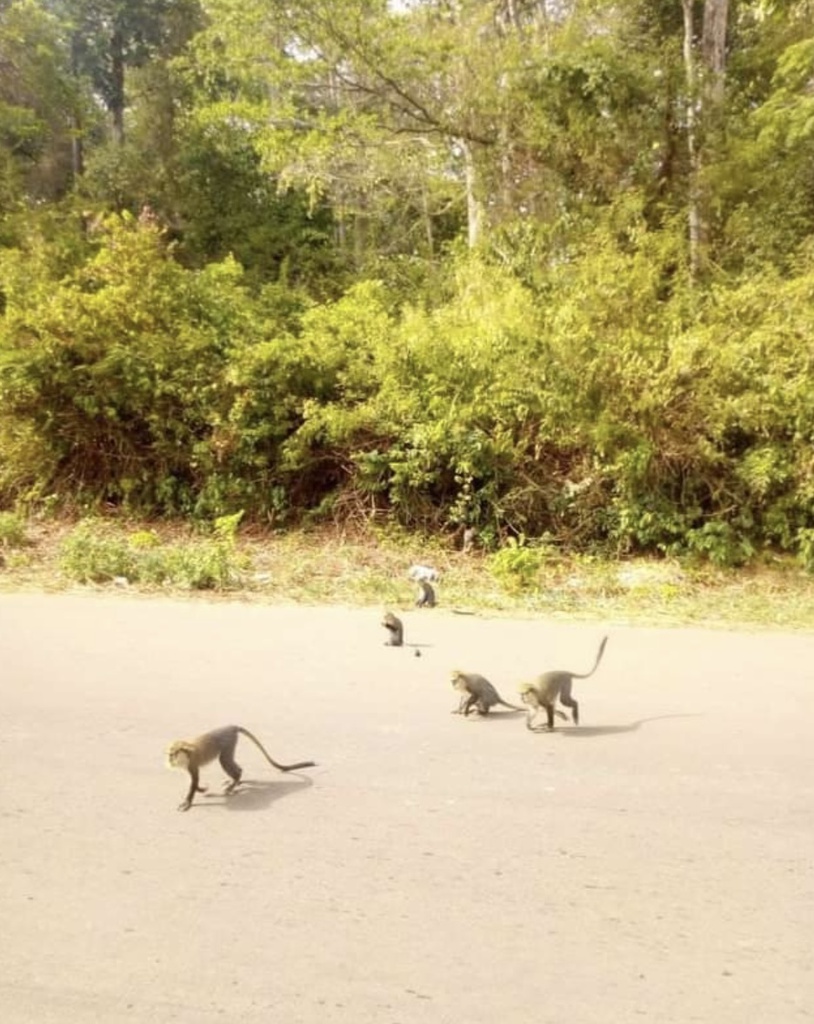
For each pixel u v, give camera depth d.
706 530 10.95
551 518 11.68
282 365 12.45
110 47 33.78
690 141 13.90
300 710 5.73
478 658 7.08
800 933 3.36
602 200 14.16
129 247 13.38
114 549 10.13
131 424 13.22
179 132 28.14
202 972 3.08
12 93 28.77
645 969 3.13
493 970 3.11
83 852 3.90
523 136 15.08
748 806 4.44
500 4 17.00
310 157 18.70
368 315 12.80
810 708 5.93
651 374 10.83
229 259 15.95
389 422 12.07
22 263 15.32
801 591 10.23
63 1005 2.90
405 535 12.06
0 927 3.33
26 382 12.88
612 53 14.17
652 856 3.93
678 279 12.10
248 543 12.20
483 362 11.54
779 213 13.36
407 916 3.44
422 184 19.53
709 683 6.50
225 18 18.97
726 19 15.65
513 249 13.53
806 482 10.73
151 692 6.02
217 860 3.85
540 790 4.60
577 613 9.05
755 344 10.80
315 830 4.13
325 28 16.94
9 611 8.38
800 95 13.60
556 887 3.67
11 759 4.87
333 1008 2.89
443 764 4.91
